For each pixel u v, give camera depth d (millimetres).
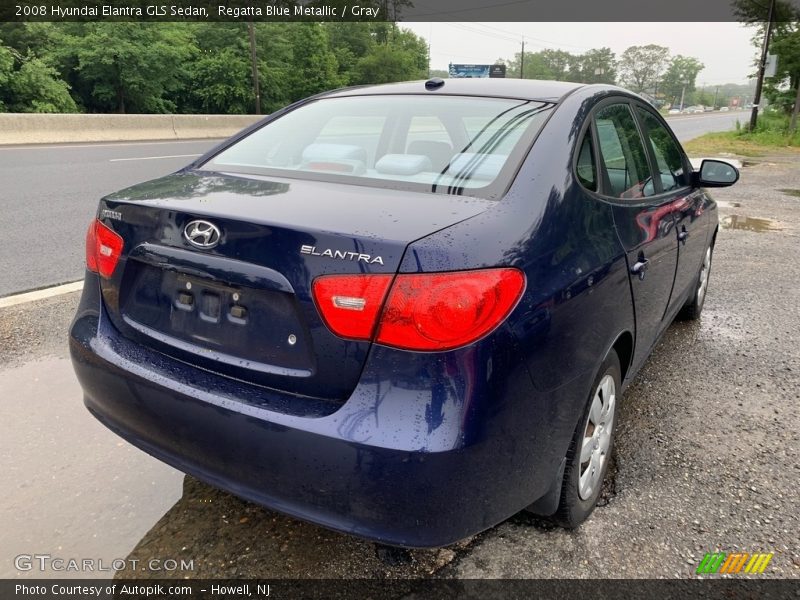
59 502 2486
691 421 3180
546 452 1959
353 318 1669
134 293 2162
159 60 30234
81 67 28172
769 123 25203
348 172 2311
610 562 2205
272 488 1823
